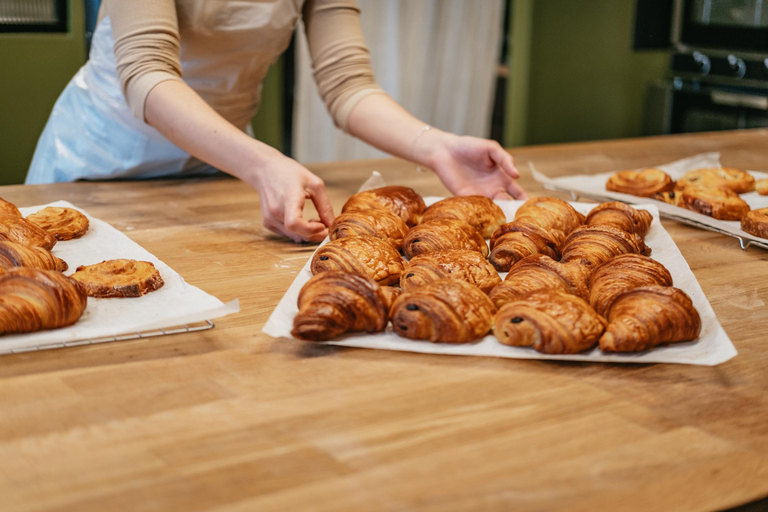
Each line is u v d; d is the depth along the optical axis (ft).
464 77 13.44
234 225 4.49
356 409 2.40
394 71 12.72
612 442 2.24
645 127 12.87
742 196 5.24
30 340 2.69
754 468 2.12
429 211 4.23
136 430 2.25
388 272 3.35
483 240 3.91
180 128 4.44
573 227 4.12
